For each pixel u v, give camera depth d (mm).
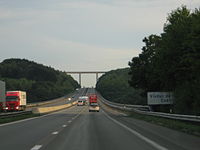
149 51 64562
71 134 24000
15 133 24984
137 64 65312
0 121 37500
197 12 47438
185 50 47031
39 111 66688
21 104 74500
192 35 43125
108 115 61125
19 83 191500
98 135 23188
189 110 48156
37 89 191625
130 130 27359
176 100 51156
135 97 118938
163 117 40906
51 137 21859
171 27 50750
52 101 164750
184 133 24516
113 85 191500
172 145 17516
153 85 63156
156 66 53281
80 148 16438
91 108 82688
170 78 52812
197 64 43031
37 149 16078
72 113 71312
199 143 18406
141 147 16750
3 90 57656
